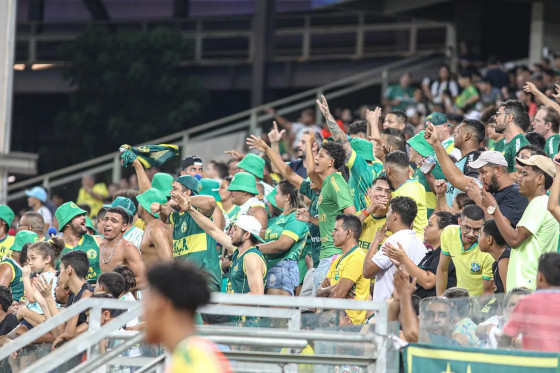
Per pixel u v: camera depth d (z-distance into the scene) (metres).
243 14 60.41
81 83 55.44
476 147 18.45
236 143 37.78
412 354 12.38
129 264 18.81
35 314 17.58
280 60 52.69
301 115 38.75
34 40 57.44
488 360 11.87
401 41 50.00
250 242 17.42
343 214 16.81
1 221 22.36
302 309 14.92
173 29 55.88
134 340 12.11
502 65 37.62
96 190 35.50
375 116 21.34
